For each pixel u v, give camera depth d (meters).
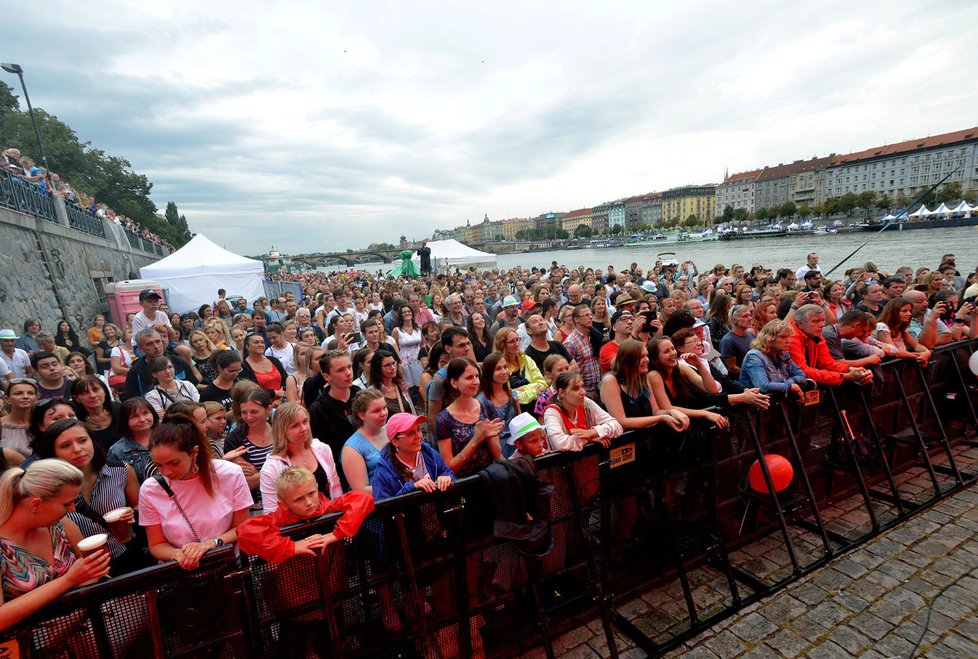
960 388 5.11
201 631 1.99
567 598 2.92
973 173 83.56
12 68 15.59
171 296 16.06
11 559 1.89
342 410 3.84
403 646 2.42
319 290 21.53
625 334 5.02
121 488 2.81
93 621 1.81
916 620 2.97
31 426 3.05
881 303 6.46
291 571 2.16
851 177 108.50
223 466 2.53
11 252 10.95
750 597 3.19
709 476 3.31
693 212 153.62
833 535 3.82
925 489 4.48
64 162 43.09
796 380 3.85
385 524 2.36
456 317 8.05
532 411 4.26
